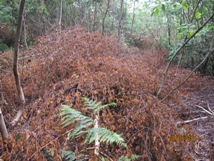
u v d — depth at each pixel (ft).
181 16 17.19
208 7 15.75
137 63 13.21
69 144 6.17
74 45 11.94
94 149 5.87
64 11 24.98
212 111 10.66
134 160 6.48
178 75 14.52
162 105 8.16
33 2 21.48
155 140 6.65
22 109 7.66
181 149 6.41
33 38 21.38
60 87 9.21
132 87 8.75
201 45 17.25
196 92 13.58
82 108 7.04
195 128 9.07
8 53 15.87
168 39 22.94
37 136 5.77
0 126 5.75
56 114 6.93
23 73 11.09
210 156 7.20
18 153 5.32
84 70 10.02
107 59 11.10
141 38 28.86
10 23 21.75
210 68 18.43
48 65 10.84
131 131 7.13
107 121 6.86
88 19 24.30
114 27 28.96
